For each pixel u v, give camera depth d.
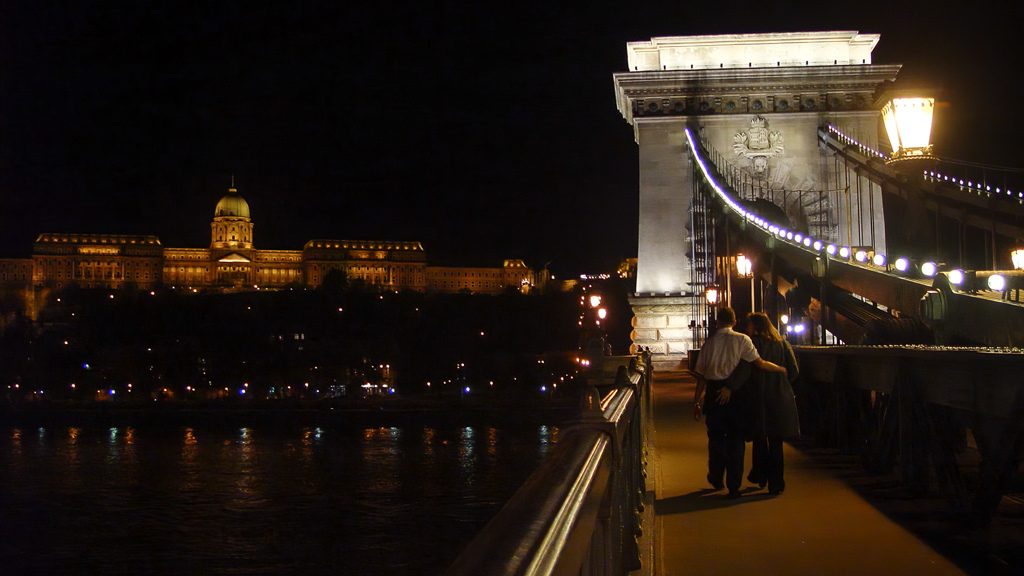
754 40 49.66
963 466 9.73
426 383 110.31
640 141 47.97
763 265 26.25
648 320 45.47
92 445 68.38
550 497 2.15
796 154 47.38
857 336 17.89
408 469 54.94
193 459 61.09
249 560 33.88
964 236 24.48
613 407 4.61
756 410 9.11
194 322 126.75
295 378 108.69
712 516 8.14
